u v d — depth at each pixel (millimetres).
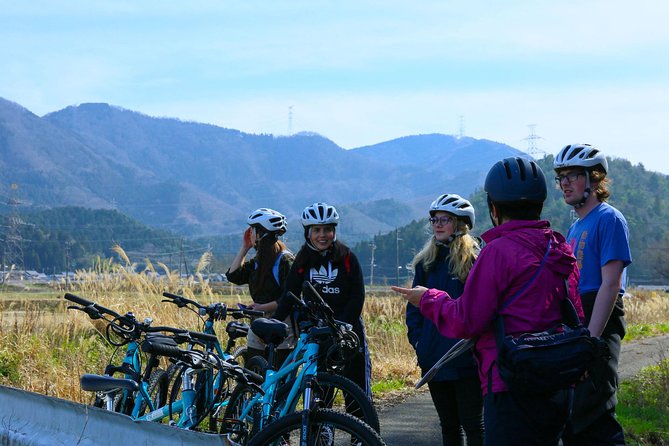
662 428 8734
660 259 108812
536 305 3854
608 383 4656
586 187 5418
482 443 5641
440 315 4000
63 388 9289
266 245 7676
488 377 3900
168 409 6129
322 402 5711
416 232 185625
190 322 11242
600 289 5102
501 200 4047
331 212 6684
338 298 6711
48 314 11195
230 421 6078
